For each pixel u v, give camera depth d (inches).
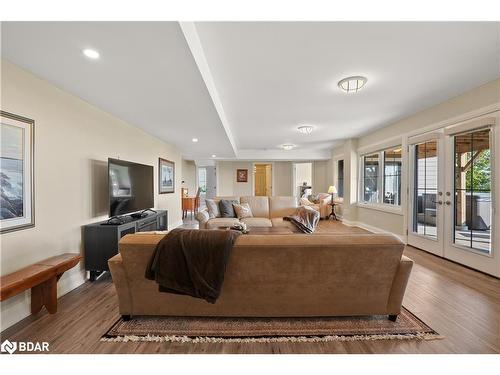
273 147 297.0
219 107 128.8
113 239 106.7
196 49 73.7
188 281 65.9
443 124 136.8
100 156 120.6
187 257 65.5
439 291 97.8
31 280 70.0
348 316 77.9
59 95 94.1
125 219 127.0
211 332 70.8
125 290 72.7
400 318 78.1
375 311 74.5
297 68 95.3
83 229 107.6
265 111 150.9
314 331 71.5
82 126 107.4
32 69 79.2
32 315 80.1
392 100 132.9
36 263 81.3
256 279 70.6
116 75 83.4
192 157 313.4
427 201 154.2
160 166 199.5
